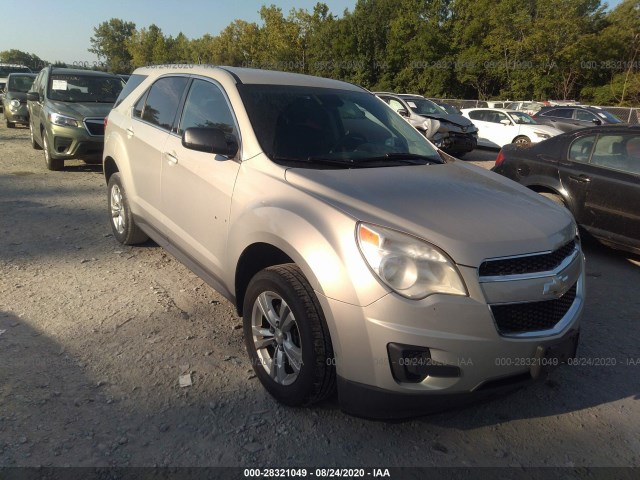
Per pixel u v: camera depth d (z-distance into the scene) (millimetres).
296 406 2836
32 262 4832
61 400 2838
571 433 2844
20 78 16234
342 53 47188
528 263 2559
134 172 4703
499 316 2479
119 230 5355
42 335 3516
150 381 3070
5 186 7879
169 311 3982
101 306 4000
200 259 3656
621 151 5742
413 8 44062
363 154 3523
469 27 42562
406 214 2613
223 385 3076
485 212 2773
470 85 44469
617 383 3365
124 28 91500
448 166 3643
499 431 2832
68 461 2404
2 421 2633
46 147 9211
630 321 4312
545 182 6324
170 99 4410
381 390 2443
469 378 2443
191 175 3699
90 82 10289
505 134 17312
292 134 3445
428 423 2859
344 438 2686
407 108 15188
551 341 2584
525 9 40438
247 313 3094
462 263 2408
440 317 2369
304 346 2637
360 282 2418
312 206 2732
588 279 5281
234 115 3529
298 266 2711
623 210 5566
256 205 3010
